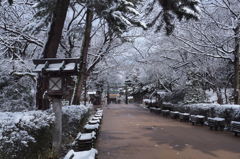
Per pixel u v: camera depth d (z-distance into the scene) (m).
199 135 11.02
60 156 6.34
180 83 25.66
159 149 7.85
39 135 5.34
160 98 29.66
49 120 5.78
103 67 25.73
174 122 16.89
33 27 10.02
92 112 23.70
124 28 10.64
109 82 39.16
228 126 12.88
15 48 14.45
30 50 16.75
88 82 31.16
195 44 19.41
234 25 16.44
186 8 8.70
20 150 4.25
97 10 9.64
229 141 9.53
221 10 18.50
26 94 11.42
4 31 13.77
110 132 11.64
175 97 25.89
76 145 6.94
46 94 6.47
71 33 14.60
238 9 16.66
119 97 69.88
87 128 9.16
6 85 11.15
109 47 20.14
